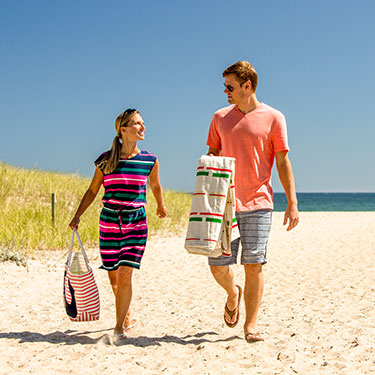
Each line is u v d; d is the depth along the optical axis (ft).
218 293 21.07
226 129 13.83
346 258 31.96
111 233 13.60
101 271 25.43
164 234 43.60
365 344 13.17
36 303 18.01
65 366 11.42
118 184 13.47
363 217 72.28
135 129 13.52
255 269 13.53
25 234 30.63
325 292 20.94
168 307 18.22
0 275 21.62
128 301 13.53
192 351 12.73
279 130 13.58
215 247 13.04
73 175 62.08
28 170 59.52
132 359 11.96
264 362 11.77
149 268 27.58
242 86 13.66
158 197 14.80
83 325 15.33
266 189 13.61
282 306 18.25
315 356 12.25
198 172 13.10
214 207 12.80
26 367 11.28
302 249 36.83
